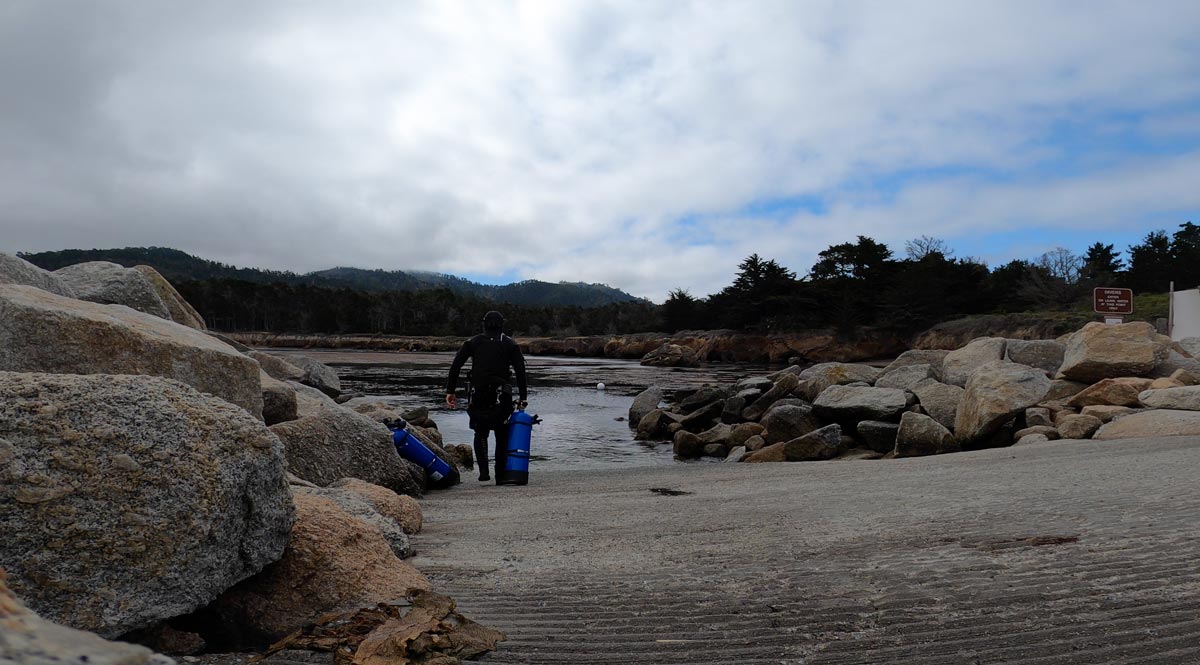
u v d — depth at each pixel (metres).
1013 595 3.32
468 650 2.86
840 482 8.23
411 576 3.82
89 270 10.27
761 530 5.20
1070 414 13.65
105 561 2.68
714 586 3.75
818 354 67.00
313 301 136.50
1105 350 15.36
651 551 4.72
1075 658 2.64
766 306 72.00
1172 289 23.47
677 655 2.83
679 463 15.00
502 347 10.20
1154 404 13.05
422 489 8.88
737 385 24.98
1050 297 64.06
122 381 3.12
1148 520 4.61
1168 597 3.19
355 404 14.86
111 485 2.76
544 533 5.59
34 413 2.78
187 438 3.01
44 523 2.62
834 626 3.07
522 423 10.00
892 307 65.75
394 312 137.62
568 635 3.09
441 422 20.50
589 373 48.19
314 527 3.64
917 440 14.52
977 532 4.60
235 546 3.09
